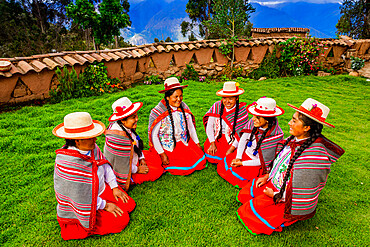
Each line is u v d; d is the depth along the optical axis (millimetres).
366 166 4500
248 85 10039
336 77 11164
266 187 2947
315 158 2416
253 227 2926
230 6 11219
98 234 2896
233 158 3814
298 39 11711
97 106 6961
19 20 41812
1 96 6469
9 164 4234
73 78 7469
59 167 2535
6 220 3100
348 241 2879
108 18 11633
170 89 3734
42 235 2906
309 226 3092
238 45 11039
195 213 3264
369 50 12477
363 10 36469
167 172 4141
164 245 2789
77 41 44406
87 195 2598
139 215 3209
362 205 3510
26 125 5668
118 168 3420
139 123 6082
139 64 9711
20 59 6852
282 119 6594
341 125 6367
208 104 7453
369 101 8320
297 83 10414
